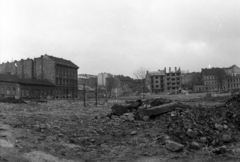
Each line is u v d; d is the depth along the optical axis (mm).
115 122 11984
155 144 8562
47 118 14109
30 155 6945
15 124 11031
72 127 11359
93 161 7055
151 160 7098
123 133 10172
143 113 12109
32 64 69625
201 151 8039
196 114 11516
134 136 9742
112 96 76938
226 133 10094
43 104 31250
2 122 11383
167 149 8086
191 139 9359
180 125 10258
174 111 11867
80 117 14906
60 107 25891
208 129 10242
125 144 8766
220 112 12281
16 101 31578
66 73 74875
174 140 9070
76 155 7480
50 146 8047
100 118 13781
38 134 9516
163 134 9508
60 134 9688
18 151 7133
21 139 8430
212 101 30656
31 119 13203
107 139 9461
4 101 31016
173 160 7086
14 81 53656
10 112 17234
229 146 8773
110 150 8109
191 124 10273
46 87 64500
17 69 71250
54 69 67875
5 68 73000
